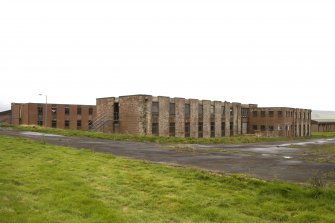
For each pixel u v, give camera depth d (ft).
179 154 71.00
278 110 209.97
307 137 202.08
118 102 151.02
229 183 41.01
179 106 157.99
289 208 32.01
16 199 30.35
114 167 49.62
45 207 28.96
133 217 27.68
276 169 52.85
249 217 29.48
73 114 225.35
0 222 24.12
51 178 40.34
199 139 118.11
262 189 37.45
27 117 210.38
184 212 30.37
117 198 33.42
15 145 72.33
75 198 31.94
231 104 196.13
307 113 249.14
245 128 217.77
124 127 146.82
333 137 216.95
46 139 97.19
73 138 106.11
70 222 25.39
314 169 53.31
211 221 28.30
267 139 149.59
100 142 95.55
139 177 43.04
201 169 50.47
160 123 147.95
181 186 38.96
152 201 33.12
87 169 47.11
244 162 60.64
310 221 28.71
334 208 31.50
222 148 93.25
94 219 26.40
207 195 35.78
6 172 42.29
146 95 142.10
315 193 35.32
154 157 65.16
